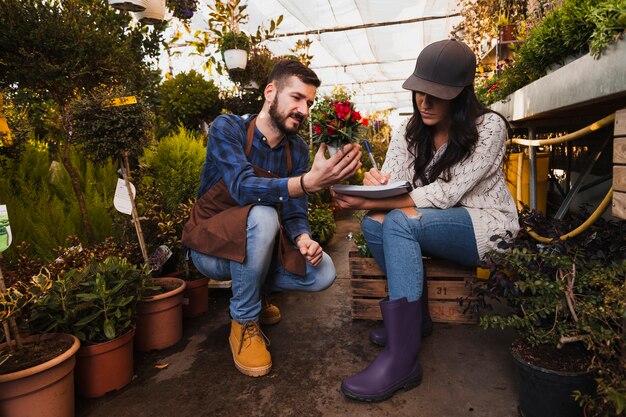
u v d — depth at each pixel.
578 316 1.43
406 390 1.71
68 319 1.67
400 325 1.66
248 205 1.81
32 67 2.04
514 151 3.89
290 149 2.08
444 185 1.78
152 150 2.61
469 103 1.76
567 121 2.92
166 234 2.52
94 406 1.70
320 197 5.12
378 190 1.69
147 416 1.63
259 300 1.94
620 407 1.04
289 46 8.85
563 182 4.05
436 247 1.83
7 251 2.26
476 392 1.68
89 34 2.09
